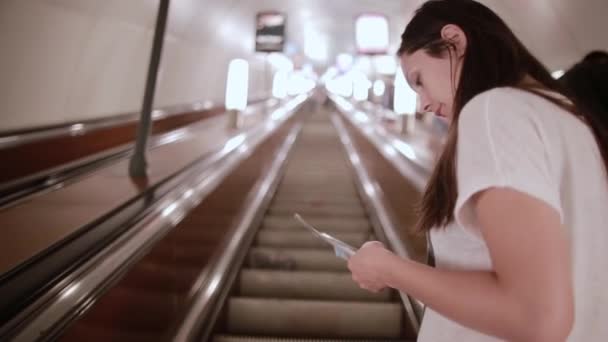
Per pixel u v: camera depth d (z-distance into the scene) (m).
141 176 4.20
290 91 24.39
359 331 3.39
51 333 1.53
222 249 4.22
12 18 4.17
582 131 0.81
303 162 9.55
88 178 4.09
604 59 1.13
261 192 6.30
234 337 3.04
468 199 0.74
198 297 3.29
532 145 0.72
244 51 14.87
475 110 0.79
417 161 5.40
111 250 2.26
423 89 0.95
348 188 7.51
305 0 12.59
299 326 3.40
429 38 0.88
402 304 3.45
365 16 13.40
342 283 3.90
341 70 23.38
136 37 6.88
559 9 5.71
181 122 9.95
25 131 4.50
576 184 0.77
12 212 2.99
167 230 2.84
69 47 5.22
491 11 0.89
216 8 10.12
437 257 0.94
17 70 4.43
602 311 0.77
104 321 2.00
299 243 4.94
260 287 3.92
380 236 4.84
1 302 1.58
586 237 0.77
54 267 1.93
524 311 0.61
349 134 11.87
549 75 0.90
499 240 0.66
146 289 2.53
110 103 6.67
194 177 4.14
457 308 0.69
